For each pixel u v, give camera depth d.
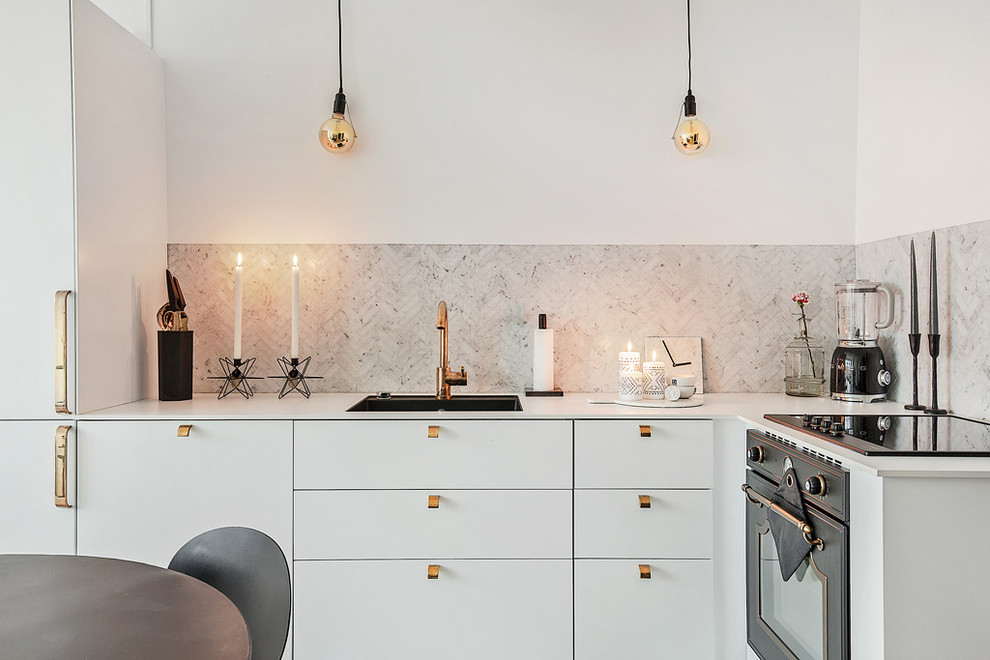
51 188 2.16
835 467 1.62
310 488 2.18
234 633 1.03
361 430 2.17
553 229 2.75
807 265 2.76
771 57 2.74
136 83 2.50
